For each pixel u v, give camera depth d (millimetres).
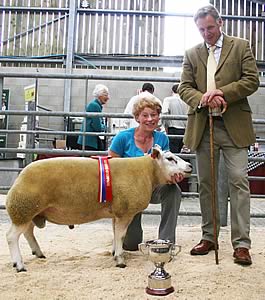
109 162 2576
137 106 2902
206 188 2980
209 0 9766
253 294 2117
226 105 2732
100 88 5629
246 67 2807
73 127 8375
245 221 2734
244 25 9758
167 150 3027
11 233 2449
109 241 3332
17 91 9438
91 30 9766
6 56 9766
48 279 2303
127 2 9859
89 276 2371
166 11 9797
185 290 2160
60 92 9422
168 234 2820
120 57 9703
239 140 2803
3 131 4539
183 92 3010
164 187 2824
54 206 2475
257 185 7098
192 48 3072
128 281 2289
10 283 2225
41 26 9758
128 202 2527
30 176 2398
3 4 9836
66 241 3312
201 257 2848
